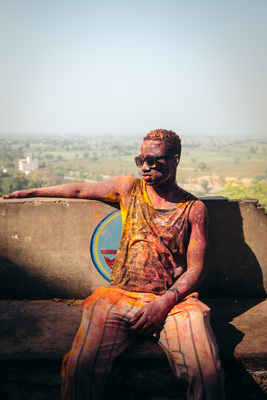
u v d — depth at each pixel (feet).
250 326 9.55
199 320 7.95
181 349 7.70
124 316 8.28
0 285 11.02
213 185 509.35
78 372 7.50
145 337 8.70
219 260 11.07
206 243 9.28
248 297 11.27
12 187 266.16
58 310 10.36
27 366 8.21
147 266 9.13
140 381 8.30
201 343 7.64
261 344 8.70
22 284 11.02
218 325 9.59
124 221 9.77
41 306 10.61
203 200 10.89
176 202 9.48
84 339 7.84
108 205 10.69
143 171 9.20
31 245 10.88
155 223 9.39
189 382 7.51
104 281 11.00
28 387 8.32
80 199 10.74
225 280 11.14
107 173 640.17
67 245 10.89
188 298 8.84
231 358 8.29
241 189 77.97
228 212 10.92
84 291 11.07
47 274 11.01
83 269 10.97
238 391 8.46
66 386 7.55
